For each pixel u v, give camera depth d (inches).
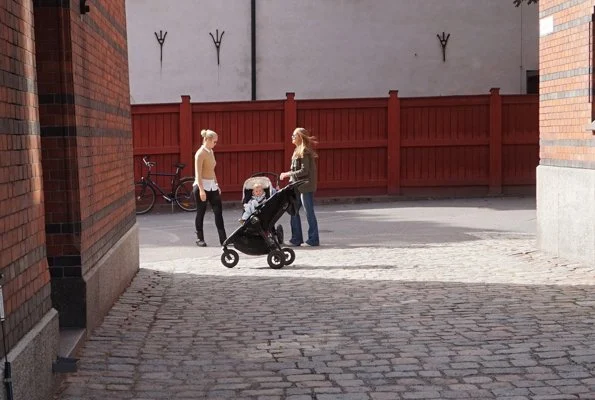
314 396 273.9
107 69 430.9
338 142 1043.9
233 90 1216.8
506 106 1055.6
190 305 432.8
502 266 543.2
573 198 553.9
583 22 532.4
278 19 1213.7
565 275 500.1
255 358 323.9
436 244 665.6
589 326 363.3
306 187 671.8
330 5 1216.8
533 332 353.7
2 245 227.0
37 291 264.4
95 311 369.7
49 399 268.2
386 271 532.7
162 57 1210.6
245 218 566.6
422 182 1058.1
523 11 1222.3
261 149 1032.8
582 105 538.6
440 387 280.4
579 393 270.2
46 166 340.5
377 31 1221.7
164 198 1003.3
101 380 294.4
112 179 440.5
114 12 461.1
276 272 544.1
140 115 1015.6
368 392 276.8
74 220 343.6
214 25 1210.6
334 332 364.5
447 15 1220.5
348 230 772.0
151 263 601.6
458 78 1227.2
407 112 1052.5
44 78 337.4
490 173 1058.7
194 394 279.0
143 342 350.9
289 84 1219.9
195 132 1023.6
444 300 429.1
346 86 1225.4
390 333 359.6
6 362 219.1
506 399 265.4
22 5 257.8
